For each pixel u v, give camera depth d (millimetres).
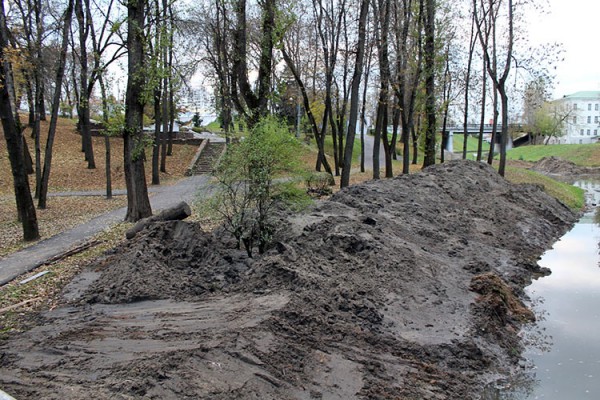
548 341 8914
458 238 14477
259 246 10844
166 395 5180
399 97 22609
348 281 9242
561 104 76812
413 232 13641
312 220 12148
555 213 22109
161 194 23344
